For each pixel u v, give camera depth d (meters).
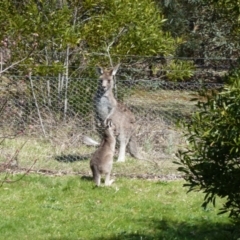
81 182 14.12
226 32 25.92
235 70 8.06
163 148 16.67
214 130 7.66
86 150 16.64
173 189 13.93
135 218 11.88
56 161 15.86
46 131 17.33
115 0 19.12
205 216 12.12
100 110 16.80
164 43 19.86
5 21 18.23
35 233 10.97
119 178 14.84
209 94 9.02
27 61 17.81
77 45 19.25
